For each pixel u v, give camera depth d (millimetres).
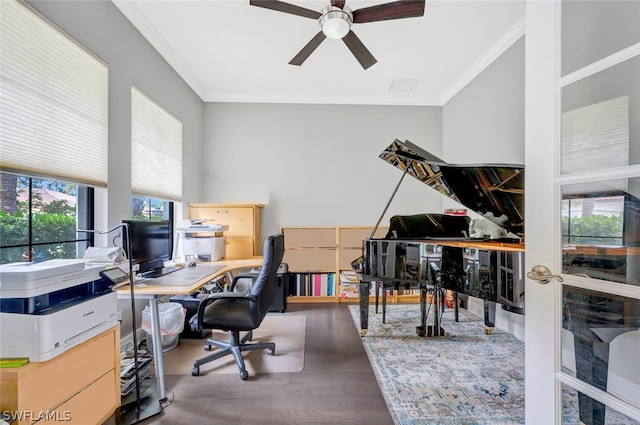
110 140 2150
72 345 1220
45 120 1630
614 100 882
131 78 2398
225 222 3492
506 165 1936
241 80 3531
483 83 3152
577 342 963
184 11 2342
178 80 3240
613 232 888
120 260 1659
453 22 2475
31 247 1717
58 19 1695
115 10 2201
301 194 4023
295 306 3613
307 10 2018
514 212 2275
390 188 4066
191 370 2104
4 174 1555
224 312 2082
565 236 981
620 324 882
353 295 3705
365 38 2691
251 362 2230
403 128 4070
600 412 919
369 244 2568
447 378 2016
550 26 1008
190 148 3568
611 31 884
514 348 2469
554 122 996
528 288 1084
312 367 2158
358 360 2264
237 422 1586
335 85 3662
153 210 2986
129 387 1803
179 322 2391
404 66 3195
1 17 1393
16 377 1034
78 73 1854
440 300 3072
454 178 2242
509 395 1829
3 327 1094
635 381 865
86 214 2062
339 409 1691
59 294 1286
